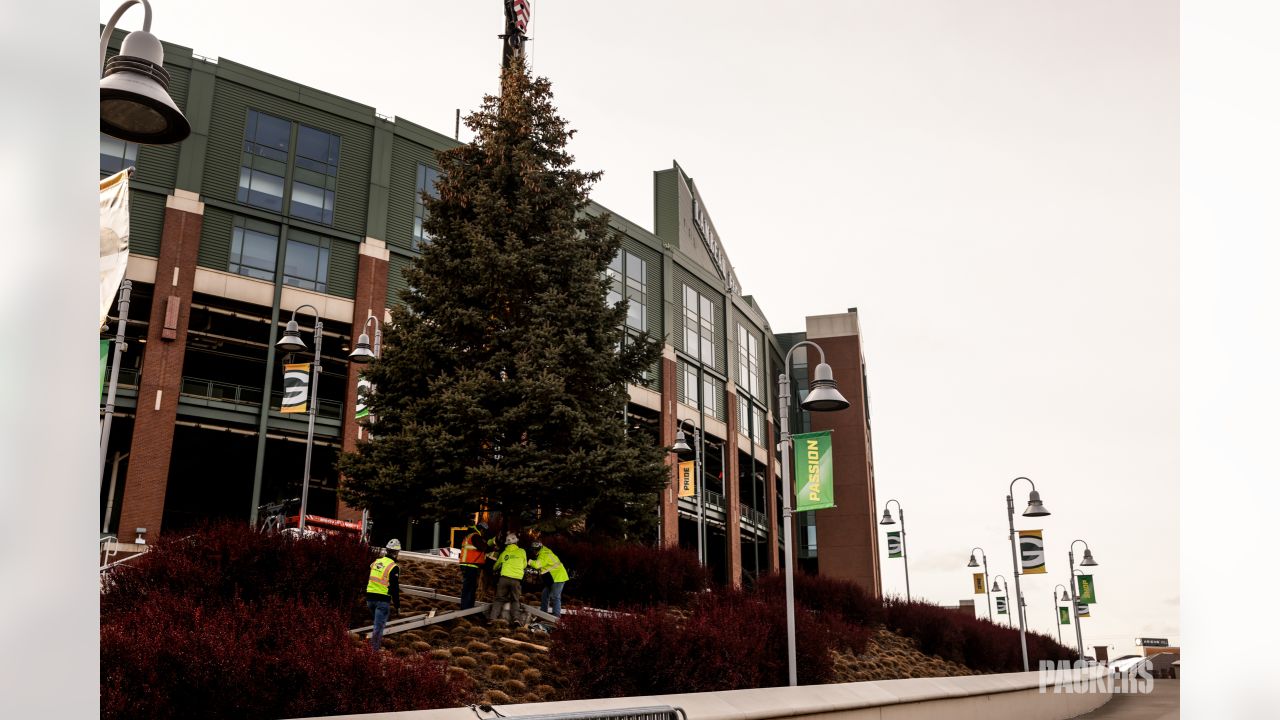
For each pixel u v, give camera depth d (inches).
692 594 880.3
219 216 1412.4
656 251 2038.6
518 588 593.0
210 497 1802.4
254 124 1475.1
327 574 549.0
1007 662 1144.2
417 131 1643.7
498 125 740.7
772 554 2420.0
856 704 470.6
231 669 324.5
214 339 1448.1
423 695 350.9
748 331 2486.5
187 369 1710.1
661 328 1990.7
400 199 1596.9
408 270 710.5
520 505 614.5
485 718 297.3
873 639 1008.9
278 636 371.9
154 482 1262.3
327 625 406.6
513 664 497.7
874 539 2810.0
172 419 1300.4
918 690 552.4
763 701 419.2
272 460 1685.5
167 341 1318.9
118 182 304.5
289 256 1471.5
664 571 850.8
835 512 2504.9
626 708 261.3
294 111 1519.4
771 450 2507.4
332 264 1508.4
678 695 390.6
